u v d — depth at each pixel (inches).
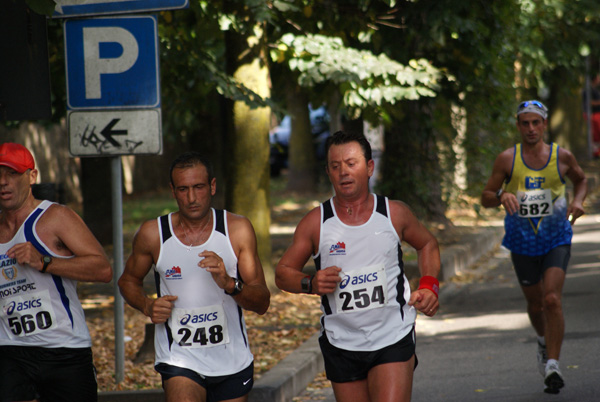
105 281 641.6
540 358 995.9
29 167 631.2
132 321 1373.0
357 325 633.6
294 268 647.1
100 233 2145.7
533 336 1250.6
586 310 1396.4
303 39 1441.9
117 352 1000.9
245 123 1518.2
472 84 1781.5
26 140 3026.6
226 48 1509.6
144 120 975.6
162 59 1381.6
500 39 1737.2
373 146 2208.4
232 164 1531.7
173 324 629.9
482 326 1346.0
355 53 1453.0
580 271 1780.3
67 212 641.0
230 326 636.7
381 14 1574.8
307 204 3289.9
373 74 1439.5
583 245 2148.1
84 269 628.1
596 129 5059.1
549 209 976.9
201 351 629.9
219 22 1393.9
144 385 998.4
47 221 633.0
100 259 635.5
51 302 634.2
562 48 2568.9
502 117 1943.9
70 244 634.2
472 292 1647.4
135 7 964.0
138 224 2694.4
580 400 907.4
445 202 2150.6
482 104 1884.8
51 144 3230.8
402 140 2108.8
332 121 1656.0
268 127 1547.7
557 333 924.0
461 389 991.6
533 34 2404.0
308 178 3777.1
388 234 634.8
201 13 1371.8
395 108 1558.8
